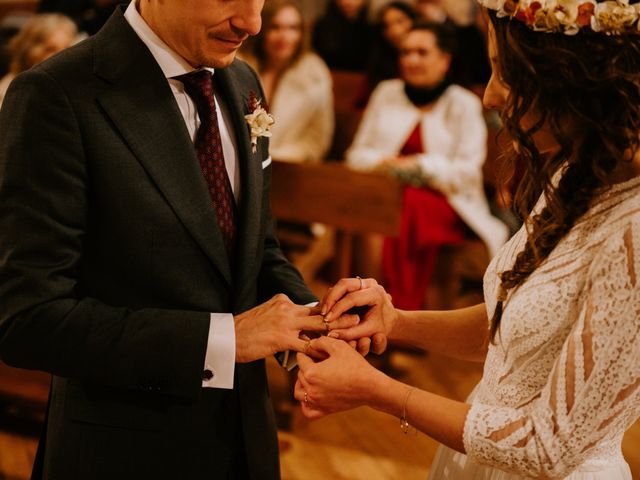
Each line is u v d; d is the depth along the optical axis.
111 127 1.36
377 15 5.29
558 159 1.32
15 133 1.32
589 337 1.14
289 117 4.24
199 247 1.42
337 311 1.52
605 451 1.34
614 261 1.14
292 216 3.27
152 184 1.38
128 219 1.37
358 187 3.17
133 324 1.38
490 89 1.29
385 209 3.16
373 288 1.58
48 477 1.51
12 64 3.91
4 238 1.34
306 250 3.70
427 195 3.77
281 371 3.43
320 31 5.65
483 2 1.21
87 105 1.35
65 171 1.33
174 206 1.38
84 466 1.47
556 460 1.17
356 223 3.21
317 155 4.32
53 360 1.37
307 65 4.28
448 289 3.93
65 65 1.36
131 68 1.39
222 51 1.38
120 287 1.42
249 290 1.56
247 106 1.58
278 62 4.23
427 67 3.94
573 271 1.22
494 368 1.36
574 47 1.15
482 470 1.47
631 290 1.13
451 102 3.97
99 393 1.46
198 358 1.39
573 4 1.13
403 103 4.05
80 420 1.47
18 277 1.33
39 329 1.34
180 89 1.46
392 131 4.02
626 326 1.13
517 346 1.28
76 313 1.36
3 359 1.42
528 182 1.37
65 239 1.35
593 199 1.23
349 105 5.08
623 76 1.13
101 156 1.35
